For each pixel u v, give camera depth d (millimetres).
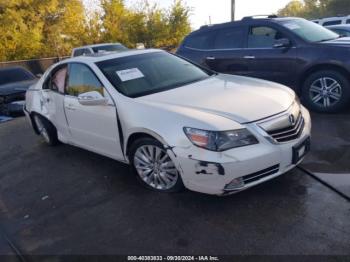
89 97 4105
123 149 4164
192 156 3309
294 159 3504
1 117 9688
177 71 4801
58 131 5551
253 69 6773
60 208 3986
